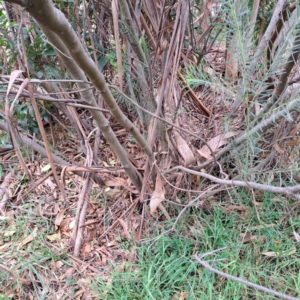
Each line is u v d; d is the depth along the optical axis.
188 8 1.02
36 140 1.41
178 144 1.13
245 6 0.76
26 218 1.30
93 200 1.33
